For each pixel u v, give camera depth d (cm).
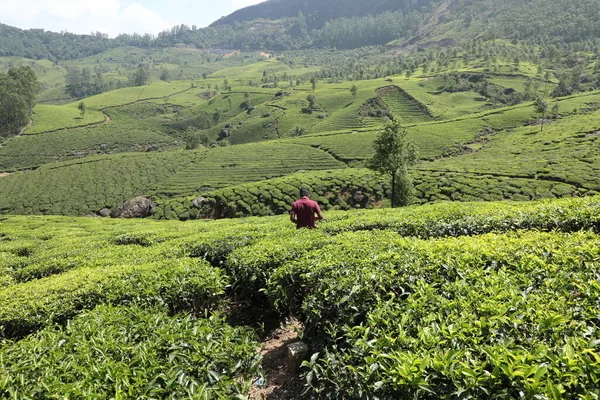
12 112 14700
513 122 11644
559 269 620
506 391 337
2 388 446
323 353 615
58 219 4791
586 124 9156
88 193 8475
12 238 3017
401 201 4638
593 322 449
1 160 12794
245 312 1009
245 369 543
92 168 9925
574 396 334
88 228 3409
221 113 19612
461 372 364
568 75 16675
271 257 959
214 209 6719
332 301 629
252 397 611
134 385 433
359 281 646
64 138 14900
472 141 10500
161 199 7925
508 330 445
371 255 804
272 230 1578
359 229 1501
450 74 19450
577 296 543
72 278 1005
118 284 909
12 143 14125
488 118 12238
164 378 447
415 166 8025
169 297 859
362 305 606
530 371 334
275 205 6425
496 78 18175
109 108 19800
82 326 631
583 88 15638
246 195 6681
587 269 603
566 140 8112
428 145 10181
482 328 446
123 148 14888
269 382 671
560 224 1130
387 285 647
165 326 586
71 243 2214
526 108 12838
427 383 362
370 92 17438
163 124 18300
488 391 343
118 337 572
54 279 1040
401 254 780
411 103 16188
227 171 9338
